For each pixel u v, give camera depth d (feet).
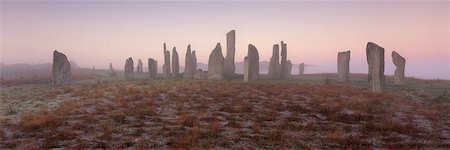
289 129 51.67
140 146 42.63
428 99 83.87
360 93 88.12
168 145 43.86
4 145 44.24
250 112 64.44
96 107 70.13
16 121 59.11
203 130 50.01
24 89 116.98
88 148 43.01
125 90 95.76
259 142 44.50
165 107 70.44
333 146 43.65
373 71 93.71
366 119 58.59
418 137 48.14
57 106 74.18
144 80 144.25
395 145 43.55
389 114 62.39
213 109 68.08
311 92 90.33
